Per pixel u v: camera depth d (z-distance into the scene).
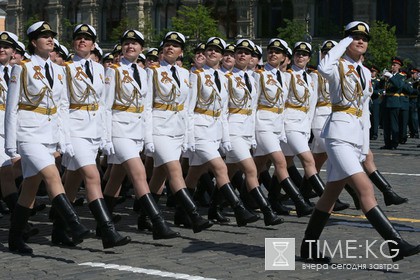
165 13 112.44
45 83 15.45
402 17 98.31
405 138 46.88
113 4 116.38
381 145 46.19
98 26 117.50
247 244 16.86
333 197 14.75
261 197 18.59
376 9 99.19
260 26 105.94
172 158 17.50
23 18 125.75
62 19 120.56
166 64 17.92
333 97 14.81
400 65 43.72
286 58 21.12
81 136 16.11
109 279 13.62
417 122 52.41
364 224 19.30
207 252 15.95
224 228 18.97
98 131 16.42
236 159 18.84
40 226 19.42
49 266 14.73
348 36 14.96
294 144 20.70
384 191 20.86
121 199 23.62
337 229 18.56
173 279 13.60
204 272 14.12
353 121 14.68
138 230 18.75
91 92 16.31
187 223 19.08
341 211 21.53
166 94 17.58
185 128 17.97
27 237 17.19
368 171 20.95
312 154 21.56
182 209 19.09
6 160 19.25
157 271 14.20
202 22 99.81
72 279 13.65
